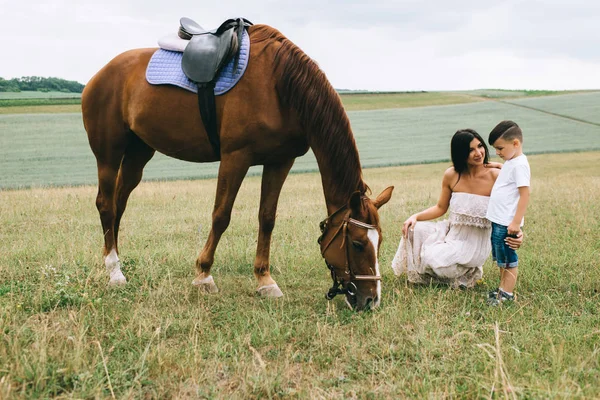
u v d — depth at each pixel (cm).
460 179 439
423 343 310
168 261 527
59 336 311
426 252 441
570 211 813
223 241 636
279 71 384
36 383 249
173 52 448
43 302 374
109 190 473
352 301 368
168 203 1033
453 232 445
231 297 421
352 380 274
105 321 354
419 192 1161
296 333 334
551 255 521
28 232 710
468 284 450
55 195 1147
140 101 437
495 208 389
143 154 497
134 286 438
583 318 352
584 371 272
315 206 956
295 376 280
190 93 411
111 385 255
